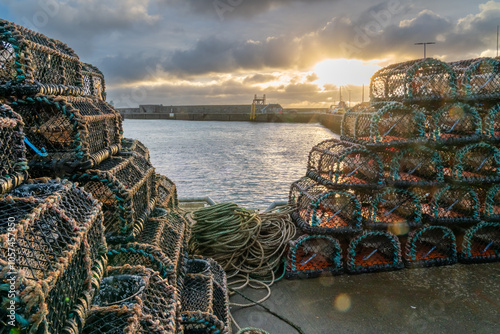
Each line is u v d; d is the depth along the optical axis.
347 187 4.23
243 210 4.86
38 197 1.74
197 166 26.16
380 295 3.89
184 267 3.21
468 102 4.48
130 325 1.61
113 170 2.74
